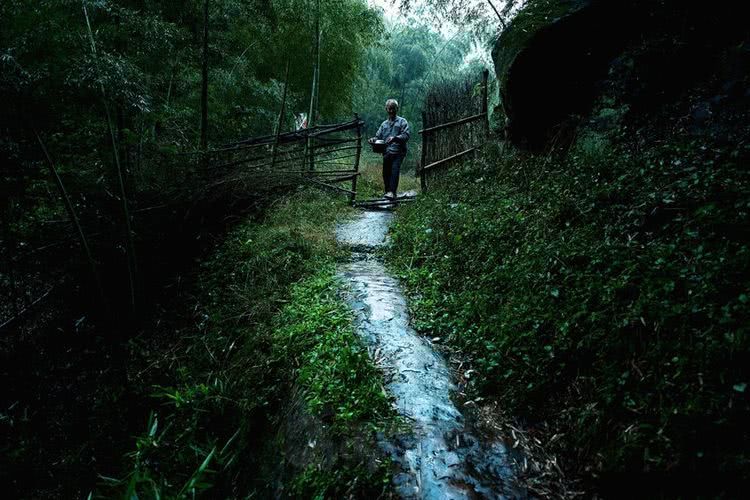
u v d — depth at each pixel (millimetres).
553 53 5039
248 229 5664
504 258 3639
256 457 2898
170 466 3168
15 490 3480
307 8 9133
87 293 5152
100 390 4262
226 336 4098
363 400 2611
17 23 4055
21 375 4531
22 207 4957
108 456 3625
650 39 4691
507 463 2227
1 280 5074
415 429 2420
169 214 5590
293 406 2900
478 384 2771
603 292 2682
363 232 5742
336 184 7973
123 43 5355
